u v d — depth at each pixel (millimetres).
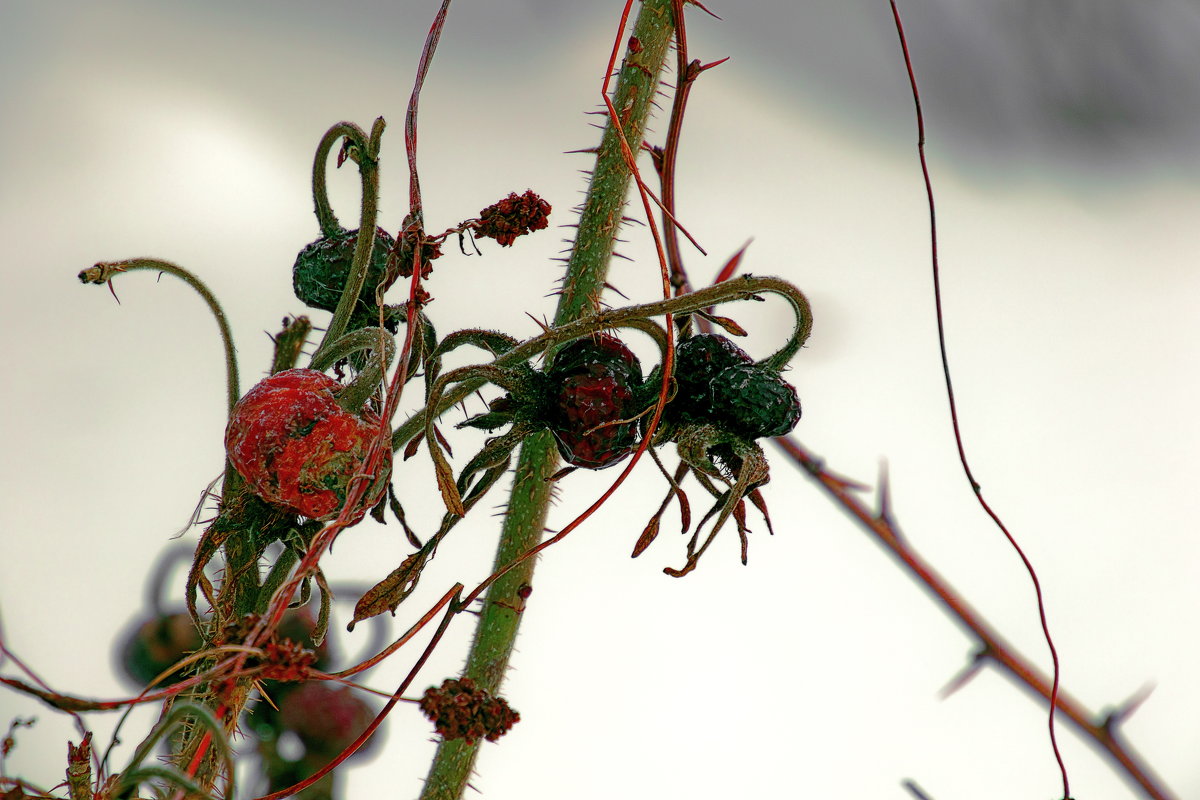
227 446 646
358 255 662
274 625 623
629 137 695
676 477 662
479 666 685
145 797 658
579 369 652
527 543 689
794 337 662
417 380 682
